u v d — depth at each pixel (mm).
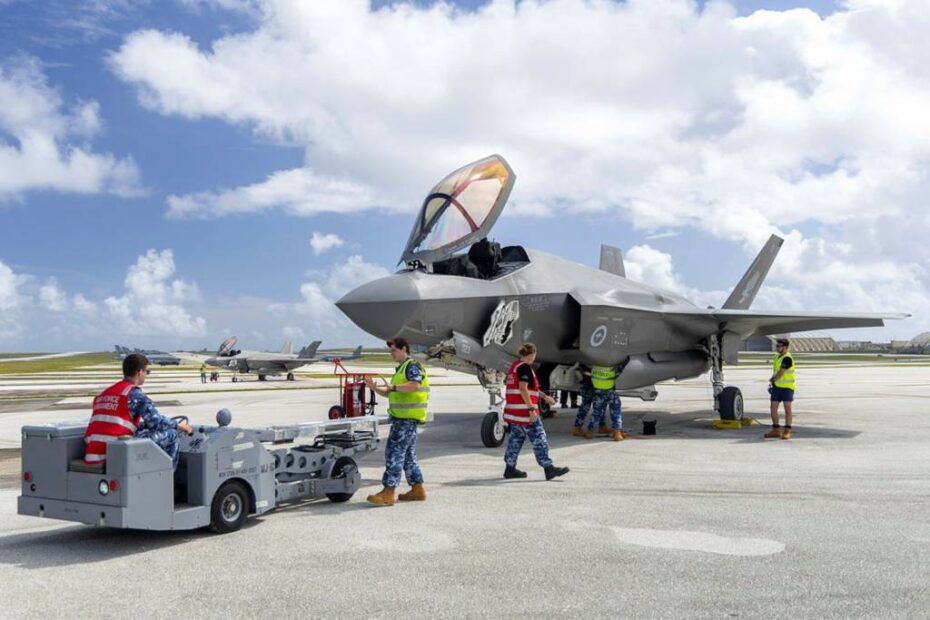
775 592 4246
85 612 4039
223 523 5840
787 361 11922
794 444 11352
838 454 10164
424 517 6414
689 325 14680
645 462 9609
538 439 8320
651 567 4773
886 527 5840
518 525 6035
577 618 3850
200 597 4277
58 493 5543
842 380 35469
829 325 15250
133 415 5531
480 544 5414
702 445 11383
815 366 67000
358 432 7668
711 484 7906
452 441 12516
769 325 15195
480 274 11914
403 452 7074
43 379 54688
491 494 7484
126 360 5652
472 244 11406
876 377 39469
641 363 13961
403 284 10094
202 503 5707
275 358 50594
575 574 4633
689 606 4020
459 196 11555
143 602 4203
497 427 11664
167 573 4793
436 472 9023
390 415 7156
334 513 6680
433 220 11734
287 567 4887
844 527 5852
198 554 5270
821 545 5297
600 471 8898
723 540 5469
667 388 30234
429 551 5238
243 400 24125
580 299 12297
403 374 7074
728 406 14055
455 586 4414
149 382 45312
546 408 16656
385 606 4070
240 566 4938
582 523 6078
